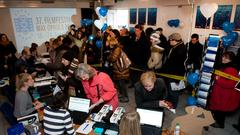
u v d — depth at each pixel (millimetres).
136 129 1379
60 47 4172
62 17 6930
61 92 2795
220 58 3373
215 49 3164
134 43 4770
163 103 2270
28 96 2549
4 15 6012
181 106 3984
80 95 2609
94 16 6105
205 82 3418
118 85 4344
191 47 4270
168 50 4250
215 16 4508
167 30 5703
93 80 2434
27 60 4930
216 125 3344
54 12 6758
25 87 2500
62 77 3016
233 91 3139
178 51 3758
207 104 3510
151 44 4434
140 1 6277
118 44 4312
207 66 3314
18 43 6422
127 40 5047
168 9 5527
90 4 6195
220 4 4383
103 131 2023
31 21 6461
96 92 2482
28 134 2018
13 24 6203
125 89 4258
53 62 4117
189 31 5121
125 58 4109
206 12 3426
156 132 1894
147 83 2121
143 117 2008
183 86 3760
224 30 4109
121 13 7078
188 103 3791
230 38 3939
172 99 2498
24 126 2064
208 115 2164
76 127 2145
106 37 4691
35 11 6434
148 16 6164
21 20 6297
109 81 2510
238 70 3330
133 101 4289
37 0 5773
